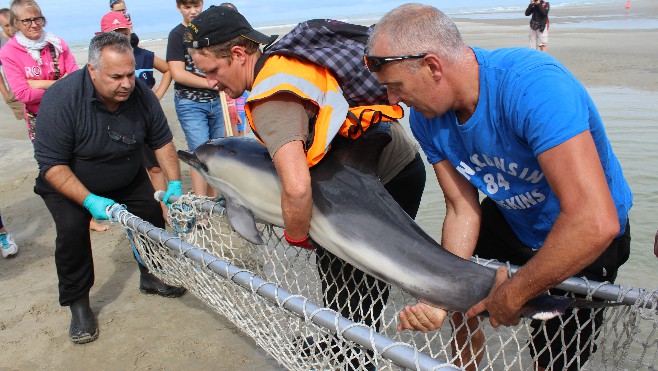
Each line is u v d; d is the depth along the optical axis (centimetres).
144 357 342
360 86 231
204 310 392
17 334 374
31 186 689
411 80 190
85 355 348
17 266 477
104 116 336
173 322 378
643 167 556
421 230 227
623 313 210
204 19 231
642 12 4475
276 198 254
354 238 227
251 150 268
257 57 240
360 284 263
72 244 347
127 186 379
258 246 338
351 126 232
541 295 184
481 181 227
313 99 216
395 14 190
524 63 186
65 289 358
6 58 495
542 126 175
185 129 519
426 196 538
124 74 315
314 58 221
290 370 250
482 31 3050
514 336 243
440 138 225
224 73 238
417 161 290
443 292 208
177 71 494
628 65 1271
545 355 251
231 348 346
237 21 232
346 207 232
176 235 319
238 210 269
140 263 403
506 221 259
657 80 1051
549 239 175
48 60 505
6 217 593
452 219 246
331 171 241
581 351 221
